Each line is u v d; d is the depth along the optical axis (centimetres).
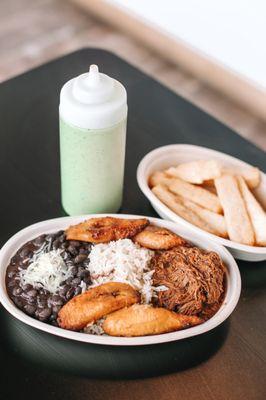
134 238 57
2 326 53
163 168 66
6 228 62
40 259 53
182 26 120
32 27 133
